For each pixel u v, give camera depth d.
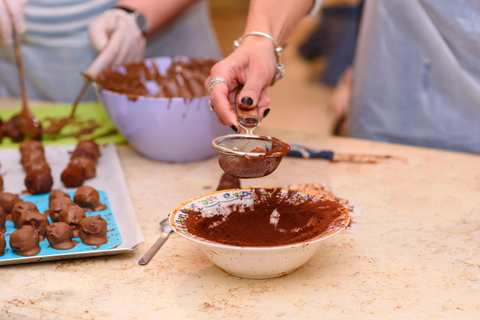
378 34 1.91
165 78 1.85
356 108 2.06
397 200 1.33
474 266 1.01
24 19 2.36
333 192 1.38
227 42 6.18
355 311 0.87
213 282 0.97
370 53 1.95
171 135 1.53
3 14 2.19
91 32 2.05
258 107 1.23
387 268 1.01
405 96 1.93
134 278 0.99
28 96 2.58
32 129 1.79
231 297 0.92
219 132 1.57
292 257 0.92
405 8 1.83
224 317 0.86
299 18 1.52
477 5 1.71
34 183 1.38
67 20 2.38
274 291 0.94
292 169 1.54
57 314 0.88
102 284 0.97
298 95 5.08
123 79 1.76
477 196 1.35
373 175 1.50
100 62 1.93
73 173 1.42
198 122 1.52
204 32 2.64
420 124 1.93
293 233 1.01
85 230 1.10
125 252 1.08
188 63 1.87
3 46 2.48
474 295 0.91
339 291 0.93
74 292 0.95
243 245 0.91
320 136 1.88
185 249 1.11
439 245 1.10
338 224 0.96
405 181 1.46
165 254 1.08
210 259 0.97
